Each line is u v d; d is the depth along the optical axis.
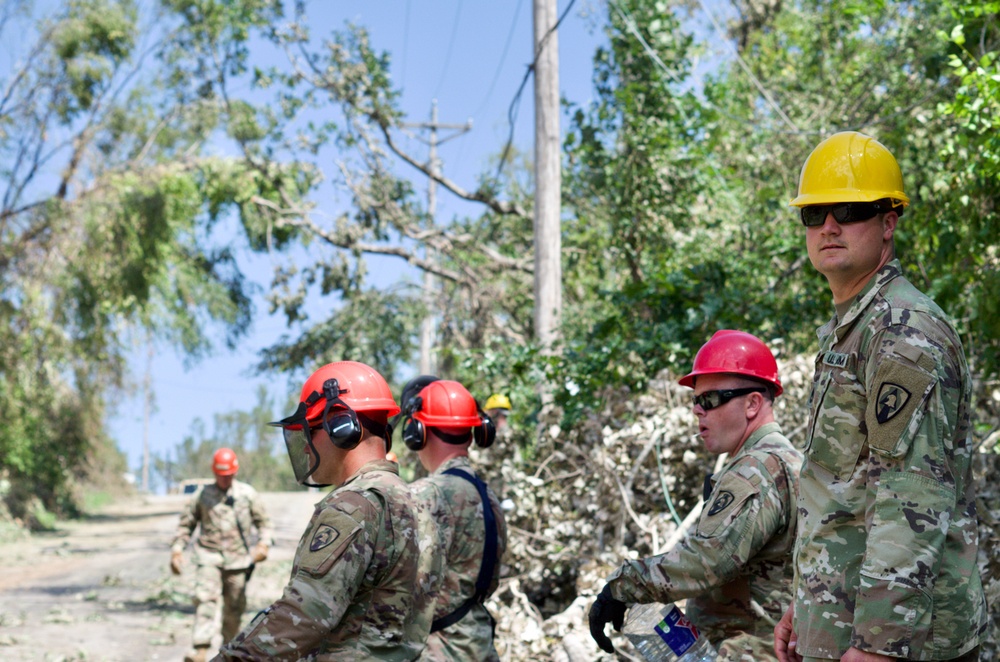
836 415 2.58
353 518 2.85
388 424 3.24
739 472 3.41
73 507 36.12
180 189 26.05
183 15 23.09
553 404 8.41
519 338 18.52
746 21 18.73
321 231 21.16
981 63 5.95
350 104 18.91
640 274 12.46
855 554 2.52
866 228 2.63
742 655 3.39
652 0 12.51
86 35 25.80
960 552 2.41
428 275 23.23
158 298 28.97
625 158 12.32
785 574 3.39
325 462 3.12
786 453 3.45
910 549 2.30
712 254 10.63
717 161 12.84
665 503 6.83
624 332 8.93
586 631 5.91
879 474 2.41
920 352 2.40
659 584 3.31
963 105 6.09
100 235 26.06
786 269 10.00
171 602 13.55
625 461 6.90
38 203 26.33
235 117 22.52
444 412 4.51
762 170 13.23
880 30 12.81
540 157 10.56
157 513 39.94
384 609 2.91
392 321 22.25
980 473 5.83
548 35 10.60
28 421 28.70
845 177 2.65
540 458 7.96
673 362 8.11
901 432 2.37
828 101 13.34
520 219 19.59
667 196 12.12
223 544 8.95
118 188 26.14
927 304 2.51
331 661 2.85
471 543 4.17
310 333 22.34
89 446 33.38
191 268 29.72
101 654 9.54
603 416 7.44
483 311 18.61
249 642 2.71
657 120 12.34
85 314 26.88
